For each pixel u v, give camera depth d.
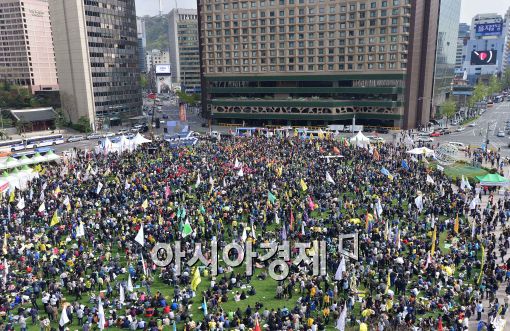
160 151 82.12
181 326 29.16
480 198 53.16
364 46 122.50
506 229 41.56
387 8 117.19
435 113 145.88
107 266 36.12
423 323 27.56
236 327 27.83
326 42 126.81
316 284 32.69
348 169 64.12
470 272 35.06
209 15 139.75
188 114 179.00
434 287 32.03
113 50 150.38
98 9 142.50
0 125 126.69
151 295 32.44
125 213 46.44
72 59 140.38
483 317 30.23
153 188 56.59
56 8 138.88
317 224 43.66
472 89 191.75
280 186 56.12
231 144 87.81
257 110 136.38
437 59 139.88
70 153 82.44
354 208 48.03
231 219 45.41
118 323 28.84
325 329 28.89
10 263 36.78
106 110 149.12
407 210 48.56
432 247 36.28
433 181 56.97
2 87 175.50
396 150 81.94
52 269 35.03
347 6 121.94
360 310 30.56
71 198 52.44
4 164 67.62
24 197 53.78
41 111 136.75
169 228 42.47
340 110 127.06
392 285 32.97
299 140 92.56
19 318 29.23
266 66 136.00
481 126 128.62
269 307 31.38
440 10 134.75
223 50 140.50
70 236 42.06
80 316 29.45
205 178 60.78
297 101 130.00
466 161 76.44
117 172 65.56
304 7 126.88
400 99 122.19
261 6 132.25
